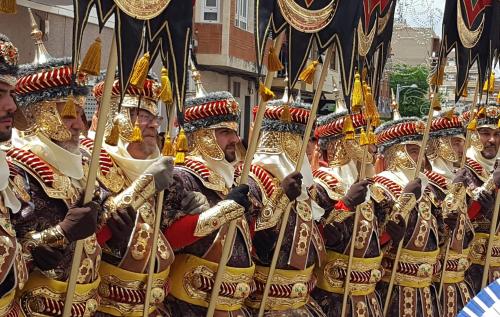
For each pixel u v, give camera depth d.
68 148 3.41
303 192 4.54
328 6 3.86
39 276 3.29
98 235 3.54
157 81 3.92
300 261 4.43
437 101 5.21
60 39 9.34
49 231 3.13
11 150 3.31
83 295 3.39
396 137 5.54
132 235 3.67
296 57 3.78
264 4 3.64
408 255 5.41
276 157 4.46
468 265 6.03
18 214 3.20
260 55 3.65
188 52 3.39
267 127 4.51
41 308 3.27
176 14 3.34
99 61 2.89
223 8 12.52
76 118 3.41
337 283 4.91
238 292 4.10
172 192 3.91
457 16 5.18
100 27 2.92
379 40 4.64
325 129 5.15
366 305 5.01
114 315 3.67
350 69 4.02
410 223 5.41
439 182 5.86
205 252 4.03
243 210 3.89
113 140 3.23
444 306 5.83
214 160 4.14
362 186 4.72
